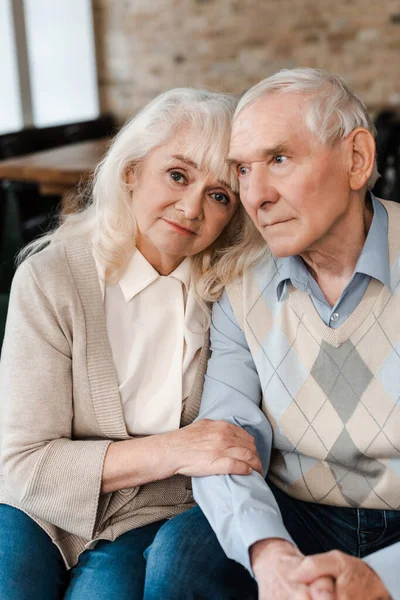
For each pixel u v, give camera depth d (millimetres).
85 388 1421
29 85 6379
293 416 1390
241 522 1218
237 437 1352
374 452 1341
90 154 4270
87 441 1385
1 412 1407
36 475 1354
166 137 1389
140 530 1456
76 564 1438
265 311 1443
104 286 1460
